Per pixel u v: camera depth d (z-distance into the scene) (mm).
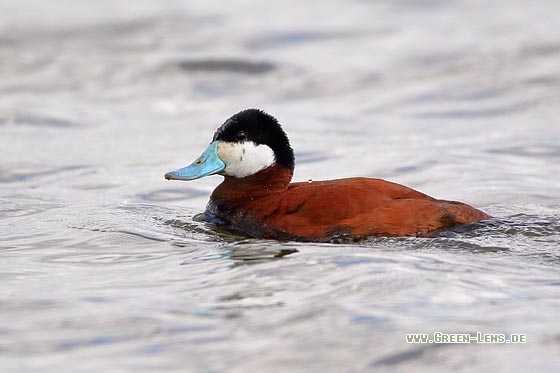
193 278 9438
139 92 22562
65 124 19750
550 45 24469
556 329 7938
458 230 10445
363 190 10641
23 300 8820
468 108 20703
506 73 22750
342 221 10445
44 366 7383
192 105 21594
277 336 7875
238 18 28250
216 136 11898
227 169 11734
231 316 8312
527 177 14961
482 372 7254
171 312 8453
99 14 28719
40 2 30078
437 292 8719
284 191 11219
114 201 13617
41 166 16172
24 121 19906
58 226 11898
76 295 8969
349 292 8719
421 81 22703
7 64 24516
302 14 28578
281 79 23297
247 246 10383
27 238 11352
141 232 11484
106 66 24359
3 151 17359
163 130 19266
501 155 16578
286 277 9195
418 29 26766
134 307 8594
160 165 16297
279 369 7340
